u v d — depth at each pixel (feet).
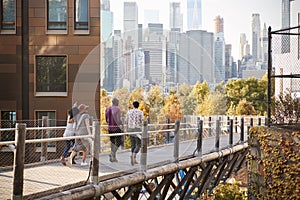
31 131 57.57
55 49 64.13
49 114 64.54
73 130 38.60
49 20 64.54
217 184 51.19
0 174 34.14
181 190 44.27
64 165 38.60
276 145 33.81
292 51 43.47
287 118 36.52
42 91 64.44
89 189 30.58
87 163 39.06
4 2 64.28
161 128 46.16
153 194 38.29
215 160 48.70
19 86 64.13
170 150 44.57
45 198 27.48
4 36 64.13
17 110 63.98
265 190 34.65
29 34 64.28
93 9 63.82
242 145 56.59
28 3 64.28
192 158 43.62
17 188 26.12
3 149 51.55
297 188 32.09
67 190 29.55
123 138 37.99
